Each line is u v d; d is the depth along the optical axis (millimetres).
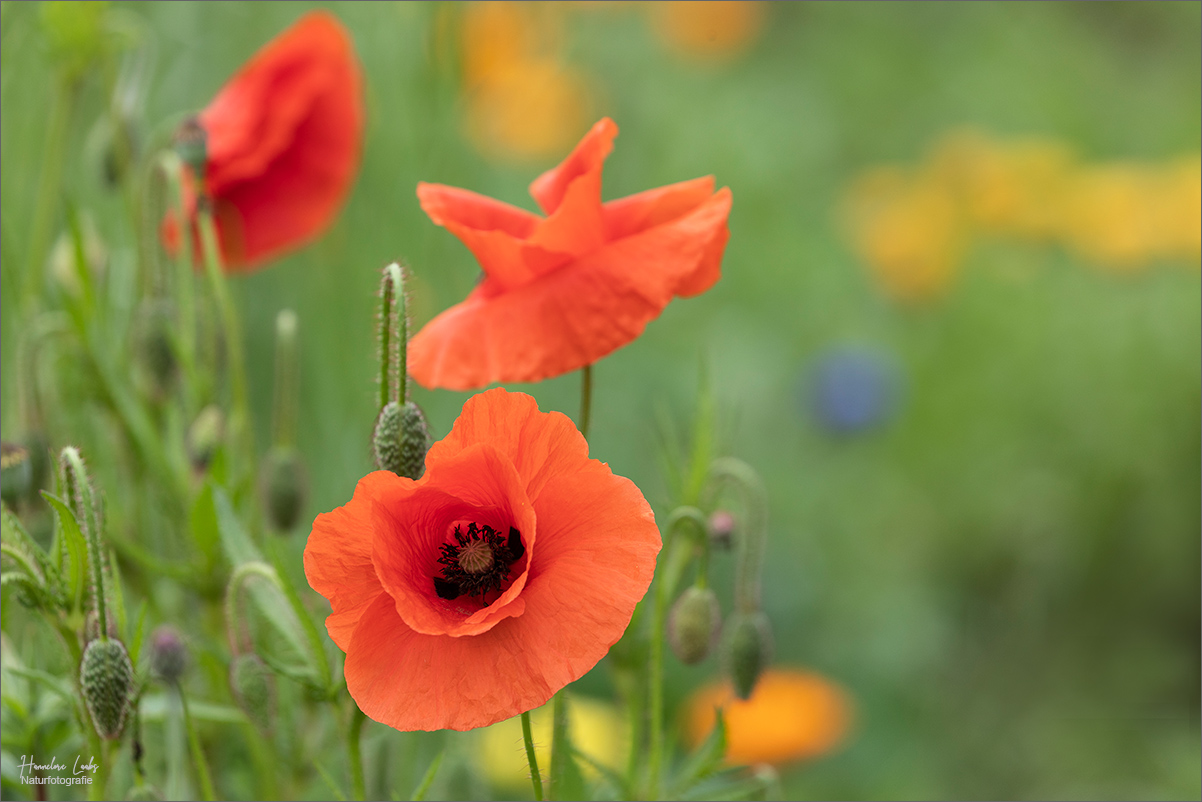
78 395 758
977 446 1647
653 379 1481
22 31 804
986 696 1441
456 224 667
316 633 654
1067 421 1647
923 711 1387
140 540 746
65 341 744
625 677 700
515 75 1467
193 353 736
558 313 660
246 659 667
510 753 844
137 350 732
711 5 1914
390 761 715
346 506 611
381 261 884
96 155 785
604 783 694
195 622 757
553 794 655
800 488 1562
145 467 744
